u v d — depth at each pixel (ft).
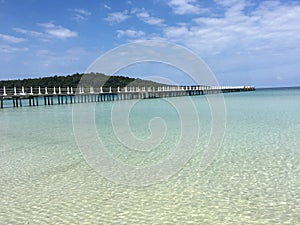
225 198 19.26
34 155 31.73
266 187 20.99
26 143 38.19
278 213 16.99
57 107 101.45
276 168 25.43
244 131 44.42
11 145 37.01
